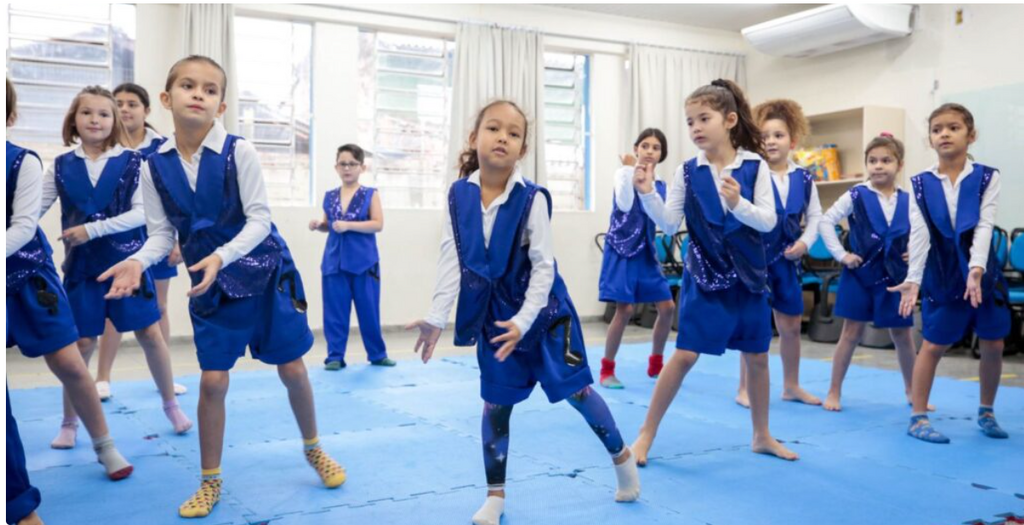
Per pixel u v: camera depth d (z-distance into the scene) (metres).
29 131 5.55
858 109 6.54
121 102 3.06
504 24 6.93
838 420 3.13
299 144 6.45
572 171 7.55
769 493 2.16
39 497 1.74
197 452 2.61
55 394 3.67
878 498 2.12
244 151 1.97
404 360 4.89
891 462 2.50
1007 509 2.04
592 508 2.03
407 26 6.65
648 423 2.49
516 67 6.95
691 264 2.42
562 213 7.33
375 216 4.61
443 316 1.87
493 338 1.86
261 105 6.30
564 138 7.50
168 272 3.57
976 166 2.83
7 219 1.90
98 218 2.57
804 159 7.02
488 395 1.91
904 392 3.77
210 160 1.94
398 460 2.51
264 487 2.22
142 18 5.80
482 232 1.87
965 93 6.18
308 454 2.24
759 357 2.53
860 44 6.82
